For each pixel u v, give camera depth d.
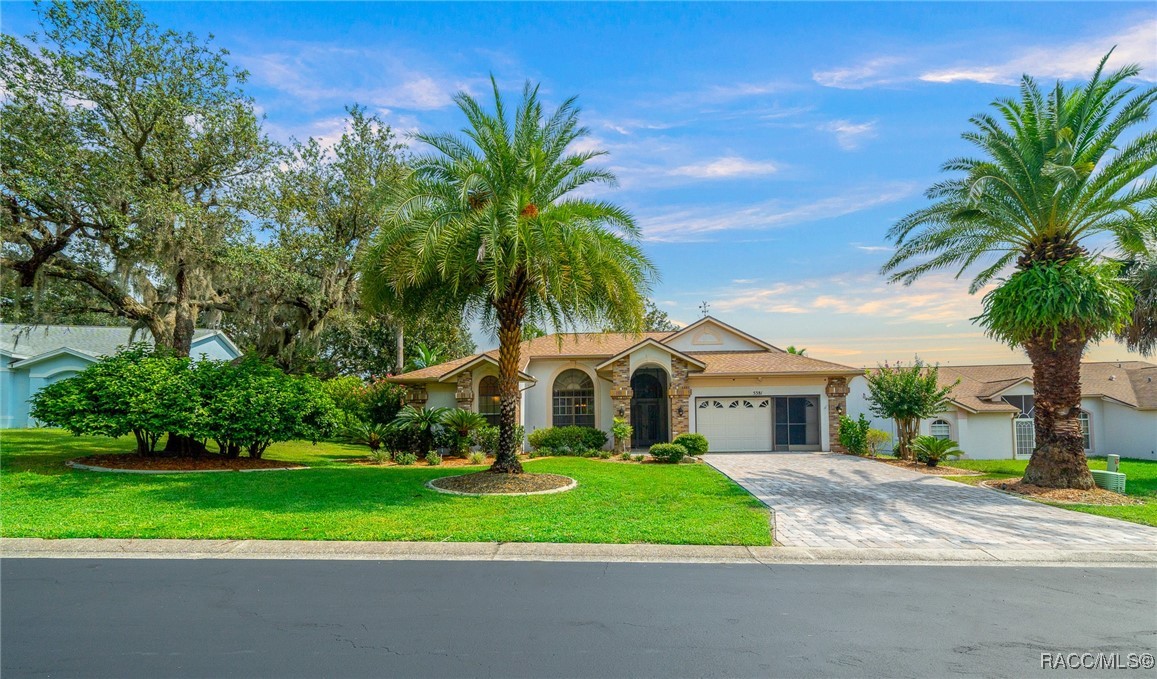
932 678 4.45
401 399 23.55
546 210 13.33
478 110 13.45
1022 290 13.67
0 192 16.45
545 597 6.32
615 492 12.73
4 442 18.38
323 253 23.30
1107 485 13.77
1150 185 13.16
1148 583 7.04
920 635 5.31
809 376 23.03
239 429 15.38
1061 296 13.17
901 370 21.30
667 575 7.25
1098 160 13.94
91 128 18.23
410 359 37.34
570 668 4.55
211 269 20.00
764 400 23.47
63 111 17.52
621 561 7.92
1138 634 5.39
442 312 14.88
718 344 25.53
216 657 4.71
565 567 7.60
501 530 9.20
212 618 5.60
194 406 15.02
